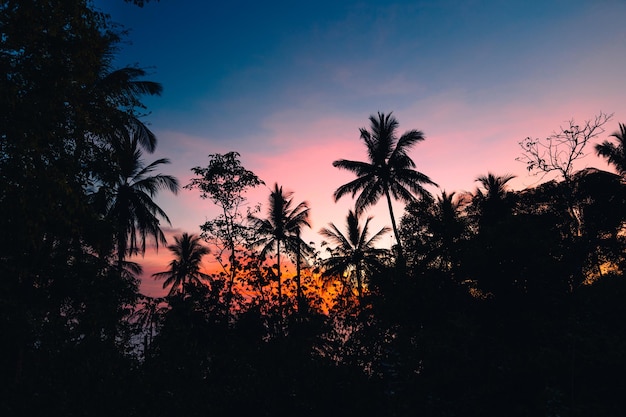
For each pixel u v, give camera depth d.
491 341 6.52
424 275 7.85
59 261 8.66
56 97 6.20
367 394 5.73
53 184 6.35
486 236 8.84
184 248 32.97
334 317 7.48
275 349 6.62
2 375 6.32
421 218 15.44
